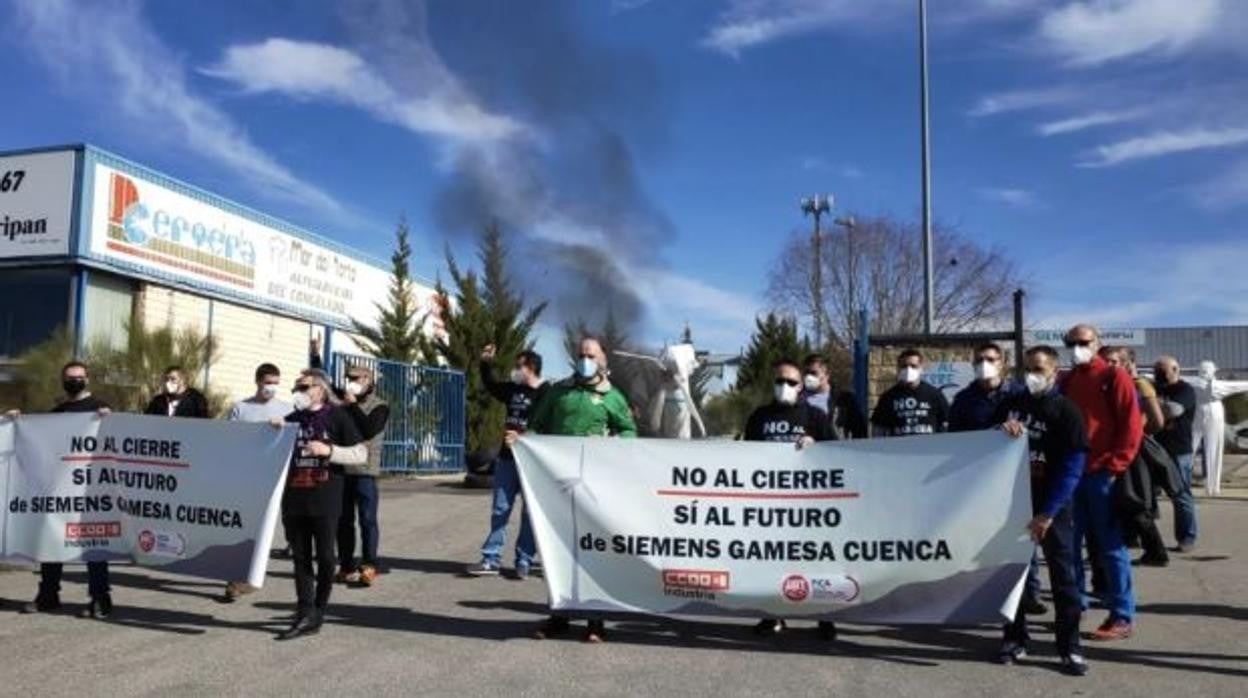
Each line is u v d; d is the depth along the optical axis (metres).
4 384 14.93
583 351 8.37
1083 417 6.81
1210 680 6.20
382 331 25.25
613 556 7.22
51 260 17.30
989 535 6.62
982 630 7.52
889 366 16.20
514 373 10.06
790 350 32.62
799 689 6.04
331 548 7.50
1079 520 7.20
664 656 6.79
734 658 6.74
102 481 8.16
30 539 8.18
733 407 25.66
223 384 21.33
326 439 7.50
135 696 5.92
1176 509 10.86
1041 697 5.87
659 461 7.22
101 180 17.72
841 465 6.95
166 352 14.54
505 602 8.51
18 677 6.31
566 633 7.41
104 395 13.63
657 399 13.32
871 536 6.85
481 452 17.78
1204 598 8.45
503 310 24.52
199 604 8.47
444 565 10.30
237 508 7.79
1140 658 6.68
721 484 7.12
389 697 5.89
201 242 20.50
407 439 20.72
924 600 6.75
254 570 7.67
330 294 25.84
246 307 22.31
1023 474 6.57
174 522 7.96
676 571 7.13
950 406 8.52
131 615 8.06
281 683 6.17
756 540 7.04
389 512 14.26
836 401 10.25
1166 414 10.70
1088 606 8.22
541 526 7.32
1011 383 8.37
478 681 6.21
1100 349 9.57
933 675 6.32
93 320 17.89
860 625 7.58
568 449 7.34
